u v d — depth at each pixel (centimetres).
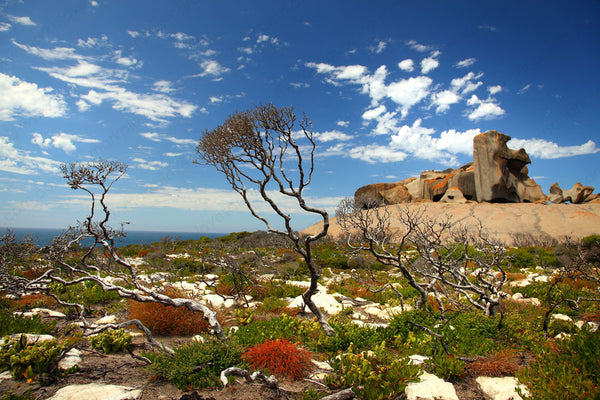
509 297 1145
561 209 5516
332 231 5688
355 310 1095
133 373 507
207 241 3950
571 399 384
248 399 438
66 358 530
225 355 530
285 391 471
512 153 6812
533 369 476
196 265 1944
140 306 762
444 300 1082
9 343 491
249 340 654
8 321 641
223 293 1202
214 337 632
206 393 450
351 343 633
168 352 555
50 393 418
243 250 3147
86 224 676
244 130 665
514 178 6769
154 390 453
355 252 885
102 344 593
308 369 564
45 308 888
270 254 2786
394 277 1700
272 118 667
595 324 814
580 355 470
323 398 441
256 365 537
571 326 763
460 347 643
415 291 1255
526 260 2011
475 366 552
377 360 519
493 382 498
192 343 580
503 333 734
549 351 522
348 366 509
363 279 1709
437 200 7488
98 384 449
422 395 445
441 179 7744
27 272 1191
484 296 866
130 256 2603
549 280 1320
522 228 4706
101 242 682
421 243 934
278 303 1052
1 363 470
